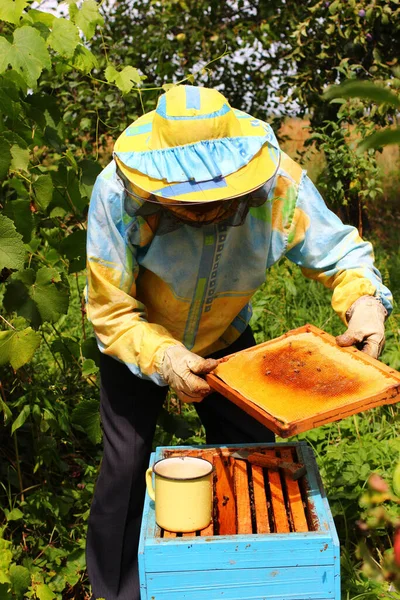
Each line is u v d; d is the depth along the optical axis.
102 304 2.12
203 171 1.79
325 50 5.81
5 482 2.96
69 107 5.61
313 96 5.90
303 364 1.93
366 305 2.10
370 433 3.18
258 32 6.39
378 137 0.72
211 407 2.47
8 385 3.04
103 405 2.35
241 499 1.95
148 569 1.75
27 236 2.52
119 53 6.29
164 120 1.84
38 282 2.47
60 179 2.67
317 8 5.71
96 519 2.34
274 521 1.88
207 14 6.71
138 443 2.31
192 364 1.91
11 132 2.45
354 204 6.24
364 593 2.25
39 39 2.35
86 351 2.79
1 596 2.17
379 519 1.28
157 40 6.34
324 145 5.54
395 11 5.44
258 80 6.76
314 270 2.27
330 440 3.24
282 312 4.16
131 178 1.84
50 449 2.85
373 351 2.00
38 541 2.71
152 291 2.23
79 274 4.86
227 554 1.74
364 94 0.70
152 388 2.33
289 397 1.77
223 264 2.15
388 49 5.69
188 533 1.85
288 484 2.02
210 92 1.88
